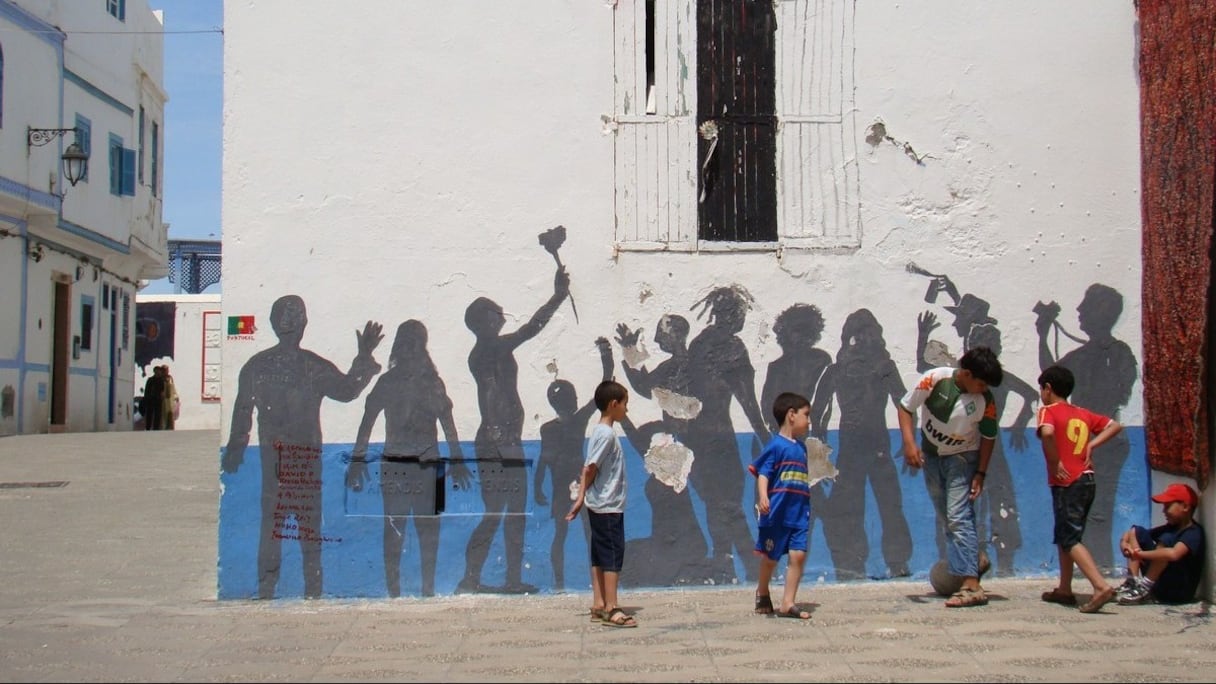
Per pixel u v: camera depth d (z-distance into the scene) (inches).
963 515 301.4
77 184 957.2
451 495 325.7
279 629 289.4
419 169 328.8
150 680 244.2
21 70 854.5
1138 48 334.6
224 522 323.3
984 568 311.6
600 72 332.5
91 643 275.9
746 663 250.1
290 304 325.4
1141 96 332.2
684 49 335.0
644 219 331.3
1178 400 308.8
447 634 281.9
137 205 1117.7
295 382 325.1
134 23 1106.1
